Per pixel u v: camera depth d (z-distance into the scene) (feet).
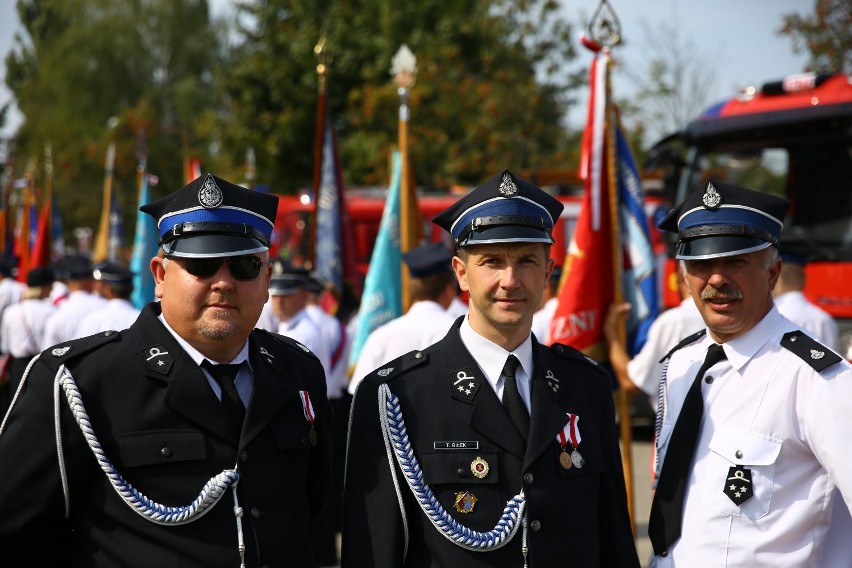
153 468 9.69
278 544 9.93
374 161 66.74
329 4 79.05
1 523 9.52
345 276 27.58
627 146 19.85
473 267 10.50
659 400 12.12
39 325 30.58
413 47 71.82
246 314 10.11
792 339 11.00
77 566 9.80
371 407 10.59
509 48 69.51
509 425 10.36
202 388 9.99
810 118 32.40
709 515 10.78
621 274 19.33
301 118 77.25
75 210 112.37
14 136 115.24
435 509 10.07
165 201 10.43
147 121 111.75
